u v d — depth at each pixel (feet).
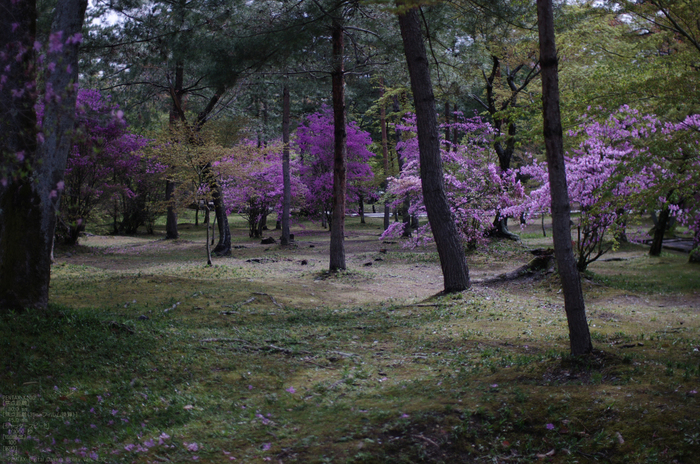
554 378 18.75
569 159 46.42
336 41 52.21
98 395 18.03
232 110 80.84
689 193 31.55
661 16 36.70
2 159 20.98
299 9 45.34
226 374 21.18
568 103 35.76
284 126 89.10
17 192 24.84
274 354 24.16
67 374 19.49
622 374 18.15
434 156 38.70
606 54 52.34
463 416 15.88
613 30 53.57
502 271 57.41
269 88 73.05
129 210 111.45
